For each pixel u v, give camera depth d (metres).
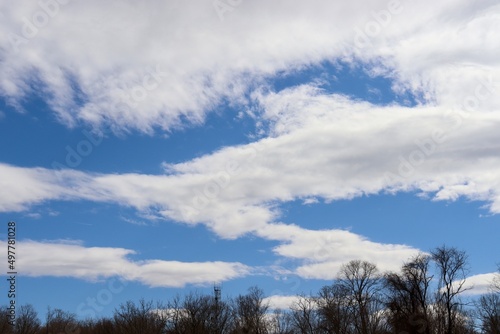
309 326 102.19
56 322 109.19
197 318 100.25
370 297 101.44
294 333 103.44
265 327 102.19
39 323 103.94
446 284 86.50
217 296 104.88
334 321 98.81
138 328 98.94
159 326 100.81
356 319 101.00
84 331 110.06
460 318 93.06
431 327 86.56
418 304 87.31
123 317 101.88
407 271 87.94
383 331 98.06
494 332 89.94
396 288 88.06
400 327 87.75
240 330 100.19
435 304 87.81
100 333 107.31
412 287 87.00
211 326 101.31
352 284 103.38
